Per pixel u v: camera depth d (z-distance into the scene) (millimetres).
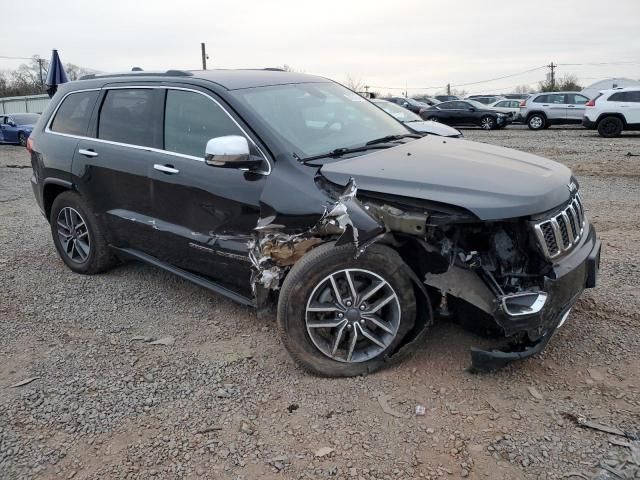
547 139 18219
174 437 2891
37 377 3510
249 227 3613
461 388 3172
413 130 4602
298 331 3264
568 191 3293
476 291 3061
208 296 4680
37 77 69812
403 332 3279
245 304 3732
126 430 2963
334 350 3318
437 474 2551
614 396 3037
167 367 3574
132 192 4418
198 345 3854
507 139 18703
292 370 3467
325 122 4027
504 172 3270
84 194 4879
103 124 4738
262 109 3812
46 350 3863
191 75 4234
